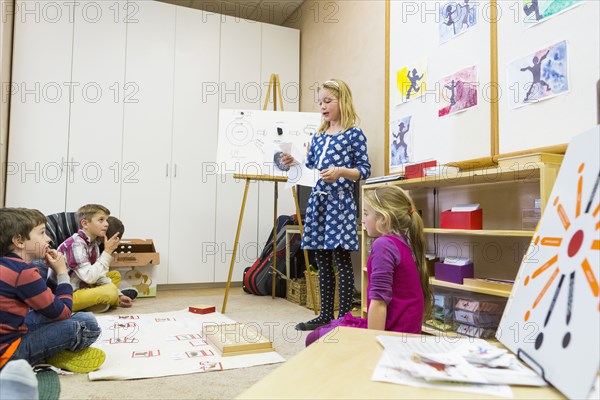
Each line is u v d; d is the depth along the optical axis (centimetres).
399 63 271
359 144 235
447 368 59
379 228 144
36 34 329
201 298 323
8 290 137
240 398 49
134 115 355
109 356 172
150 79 362
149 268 326
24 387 77
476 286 184
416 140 255
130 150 353
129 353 177
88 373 153
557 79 176
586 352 50
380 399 50
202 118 378
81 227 277
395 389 53
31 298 141
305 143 290
